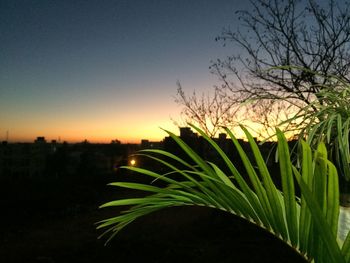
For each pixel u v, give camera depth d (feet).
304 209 2.83
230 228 22.72
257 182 3.03
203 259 18.37
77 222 32.40
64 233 28.14
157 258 19.17
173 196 3.49
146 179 52.47
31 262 20.72
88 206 39.78
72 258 20.22
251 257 17.17
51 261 20.18
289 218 2.87
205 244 20.94
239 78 21.89
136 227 27.91
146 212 3.57
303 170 2.71
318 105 3.94
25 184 43.45
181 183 3.44
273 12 21.84
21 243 25.29
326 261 2.75
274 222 3.03
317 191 2.66
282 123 3.88
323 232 2.35
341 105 3.86
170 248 20.39
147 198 3.52
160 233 25.22
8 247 24.36
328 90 4.05
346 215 4.02
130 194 47.52
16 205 35.91
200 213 31.73
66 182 48.26
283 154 2.77
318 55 19.34
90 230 28.89
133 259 19.27
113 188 50.55
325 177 2.64
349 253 2.64
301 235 2.85
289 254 16.24
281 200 3.64
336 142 3.91
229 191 3.21
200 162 3.29
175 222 28.58
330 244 2.35
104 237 24.95
